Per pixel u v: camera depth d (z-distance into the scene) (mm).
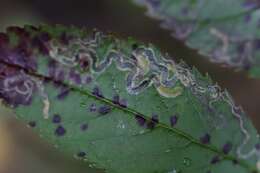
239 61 204
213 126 204
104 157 204
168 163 204
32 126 204
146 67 205
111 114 205
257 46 204
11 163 487
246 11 203
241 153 204
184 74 205
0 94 203
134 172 204
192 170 204
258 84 473
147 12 199
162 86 205
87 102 205
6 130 494
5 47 202
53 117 204
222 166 204
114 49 205
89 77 205
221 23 202
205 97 204
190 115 204
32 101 204
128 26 486
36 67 204
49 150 480
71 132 204
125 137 205
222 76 446
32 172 474
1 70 202
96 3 531
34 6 539
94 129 205
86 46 204
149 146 205
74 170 450
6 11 524
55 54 204
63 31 204
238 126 204
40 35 203
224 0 202
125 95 206
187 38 201
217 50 203
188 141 204
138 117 205
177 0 200
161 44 443
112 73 206
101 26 511
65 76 205
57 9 543
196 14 201
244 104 470
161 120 205
